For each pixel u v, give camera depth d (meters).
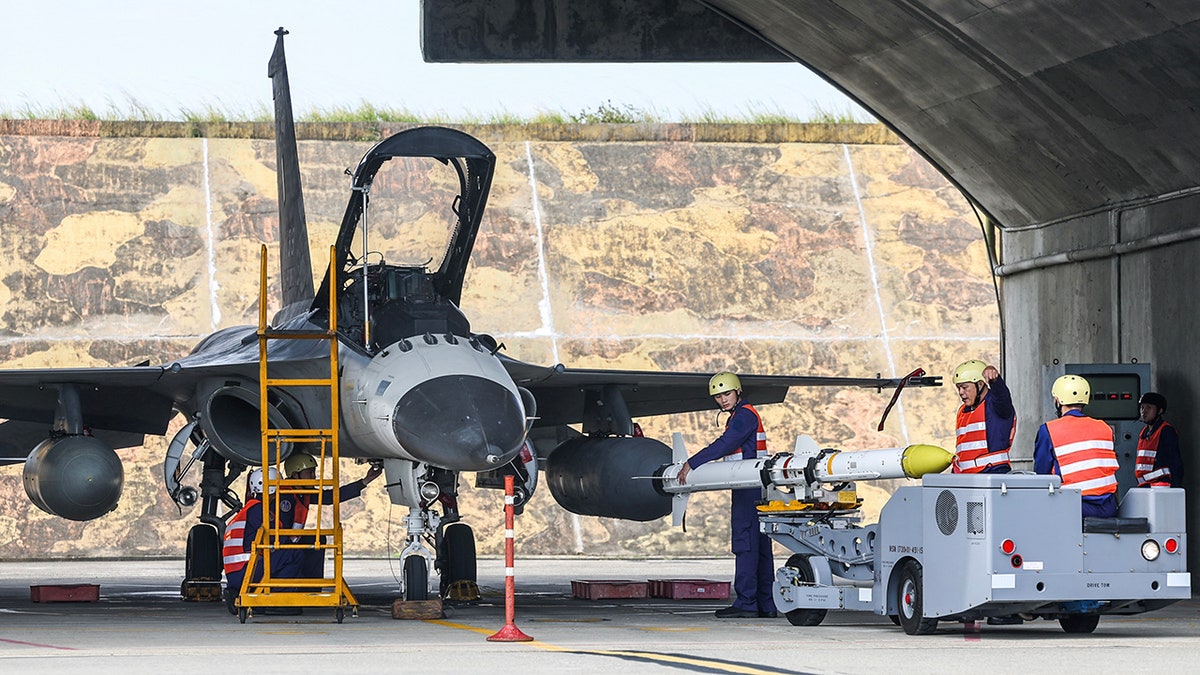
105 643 38.78
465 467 45.16
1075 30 56.59
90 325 109.75
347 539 100.94
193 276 113.38
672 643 38.91
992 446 44.66
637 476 55.94
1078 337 70.25
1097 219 68.38
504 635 39.56
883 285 119.44
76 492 52.09
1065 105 62.44
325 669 31.92
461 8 70.75
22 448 67.06
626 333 114.00
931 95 68.88
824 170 125.25
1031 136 66.69
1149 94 58.03
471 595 57.22
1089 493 40.72
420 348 48.59
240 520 52.22
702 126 125.44
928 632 41.56
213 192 117.88
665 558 103.12
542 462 63.09
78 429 54.78
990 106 66.50
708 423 110.81
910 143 75.06
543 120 139.88
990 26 59.66
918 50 65.06
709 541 104.81
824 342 115.62
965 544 39.59
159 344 109.38
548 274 116.00
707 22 72.44
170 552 99.88
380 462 55.19
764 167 124.62
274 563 49.59
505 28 71.12
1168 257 63.50
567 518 104.44
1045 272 73.12
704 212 121.06
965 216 124.44
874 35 65.75
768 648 37.34
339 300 51.31
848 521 47.81
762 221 121.25
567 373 58.50
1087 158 65.38
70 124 118.31
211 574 60.75
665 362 112.81
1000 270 76.44
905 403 114.19
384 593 64.75
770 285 118.12
